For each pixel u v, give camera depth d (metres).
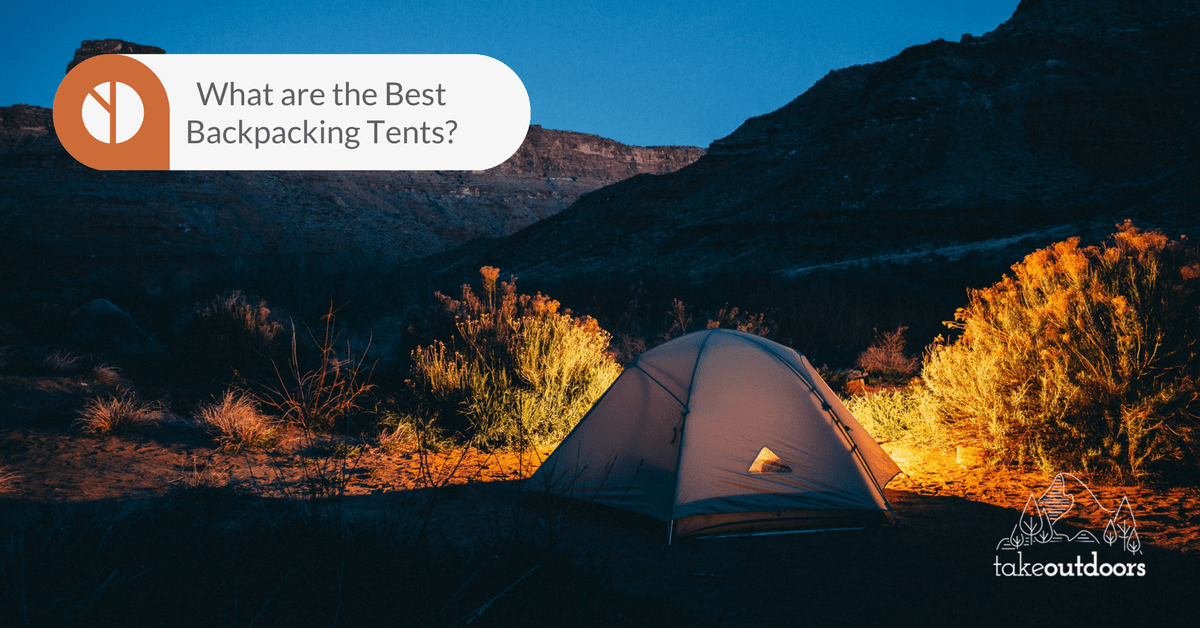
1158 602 3.46
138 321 14.03
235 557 2.90
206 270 18.12
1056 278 6.84
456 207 181.38
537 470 5.52
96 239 110.81
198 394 8.77
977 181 55.94
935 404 7.41
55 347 10.43
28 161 130.62
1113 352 5.92
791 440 5.07
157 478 5.14
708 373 5.21
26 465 5.16
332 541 3.00
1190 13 72.31
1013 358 6.51
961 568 4.03
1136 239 6.60
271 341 10.32
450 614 2.57
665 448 4.95
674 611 3.12
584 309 19.97
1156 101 58.72
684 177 87.81
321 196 155.62
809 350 15.33
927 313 18.81
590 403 8.30
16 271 16.58
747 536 4.66
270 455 6.33
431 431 7.45
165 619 2.43
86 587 2.59
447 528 4.20
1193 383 5.45
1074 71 64.44
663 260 64.06
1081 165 55.47
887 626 3.25
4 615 2.29
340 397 8.30
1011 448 6.31
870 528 4.79
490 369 8.36
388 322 14.28
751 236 62.56
